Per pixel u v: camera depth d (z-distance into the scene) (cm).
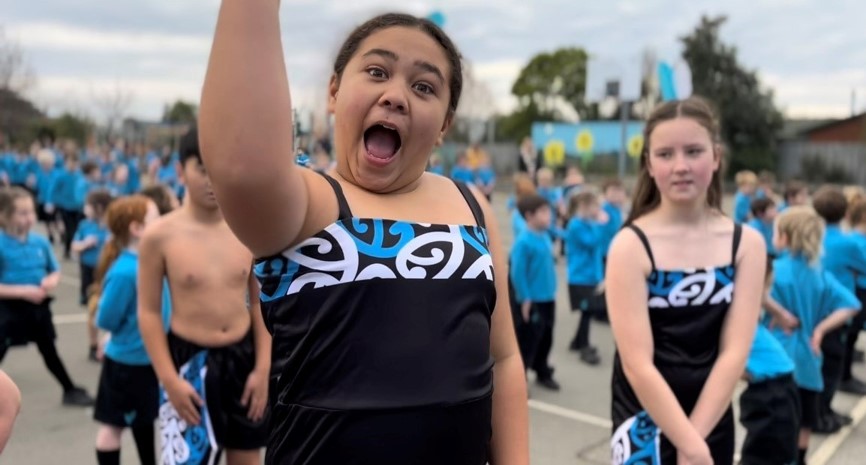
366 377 117
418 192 137
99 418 326
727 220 230
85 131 3956
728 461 223
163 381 272
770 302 398
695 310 216
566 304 894
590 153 3147
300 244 120
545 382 561
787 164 3891
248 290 285
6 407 161
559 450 434
